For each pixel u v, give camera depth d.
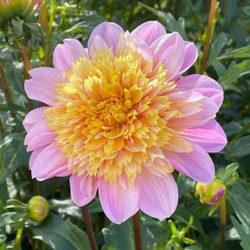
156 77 0.26
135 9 0.62
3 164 0.37
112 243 0.33
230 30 0.52
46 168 0.27
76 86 0.27
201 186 0.31
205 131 0.26
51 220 0.35
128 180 0.26
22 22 0.30
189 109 0.26
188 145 0.25
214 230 0.46
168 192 0.26
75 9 0.40
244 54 0.41
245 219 0.34
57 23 0.42
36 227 0.35
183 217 0.39
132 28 0.54
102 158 0.25
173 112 0.25
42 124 0.27
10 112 0.45
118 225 0.34
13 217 0.33
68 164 0.26
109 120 0.26
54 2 0.38
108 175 0.26
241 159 0.50
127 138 0.26
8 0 0.30
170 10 0.60
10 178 0.46
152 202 0.26
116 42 0.29
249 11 0.48
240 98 0.58
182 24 0.43
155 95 0.26
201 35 0.51
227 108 0.58
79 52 0.29
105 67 0.27
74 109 0.26
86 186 0.26
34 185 0.45
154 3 0.58
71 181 0.27
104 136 0.26
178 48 0.27
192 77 0.27
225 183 0.32
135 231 0.30
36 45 0.32
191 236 0.40
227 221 0.43
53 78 0.28
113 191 0.26
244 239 0.32
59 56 0.29
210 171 0.25
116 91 0.27
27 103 0.44
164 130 0.26
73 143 0.26
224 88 0.41
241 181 0.38
